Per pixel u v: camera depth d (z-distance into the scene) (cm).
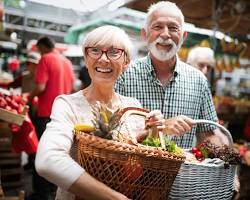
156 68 196
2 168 404
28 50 773
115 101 148
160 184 112
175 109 199
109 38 131
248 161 324
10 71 823
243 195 350
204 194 131
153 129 128
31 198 371
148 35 187
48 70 389
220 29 464
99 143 105
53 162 111
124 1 376
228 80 611
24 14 797
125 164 106
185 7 387
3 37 534
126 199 106
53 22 860
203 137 212
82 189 108
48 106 393
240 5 387
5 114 247
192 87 203
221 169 135
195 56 320
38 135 398
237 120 488
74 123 132
